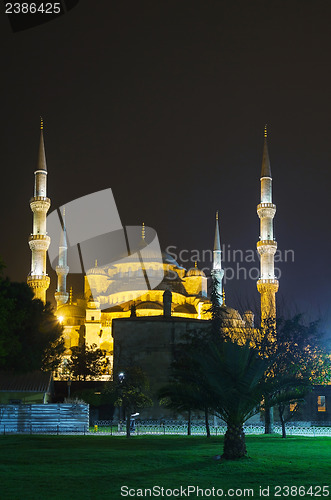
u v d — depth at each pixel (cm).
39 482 2214
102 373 9425
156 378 7812
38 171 10994
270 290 10381
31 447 3478
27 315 5841
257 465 2661
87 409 5506
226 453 2872
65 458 2873
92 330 11519
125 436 4762
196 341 6150
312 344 5372
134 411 6216
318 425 7438
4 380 5997
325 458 2909
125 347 7962
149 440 4100
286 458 2911
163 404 7400
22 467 2583
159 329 8025
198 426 6744
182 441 4031
